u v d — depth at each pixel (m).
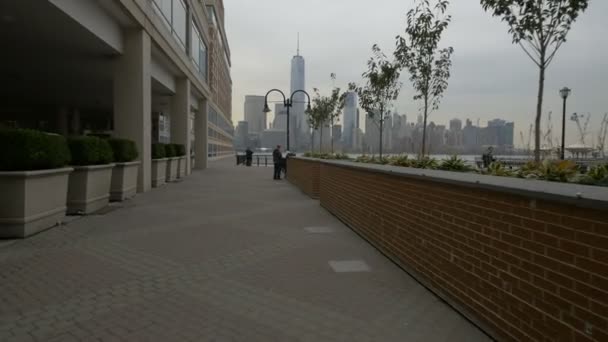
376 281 4.81
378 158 9.80
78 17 10.22
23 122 36.19
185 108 22.75
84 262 5.43
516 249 3.11
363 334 3.43
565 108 15.19
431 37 8.49
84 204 9.15
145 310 3.88
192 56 24.62
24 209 6.69
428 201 4.61
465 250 3.82
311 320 3.70
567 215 2.62
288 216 9.38
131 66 13.38
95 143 9.38
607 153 9.73
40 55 14.23
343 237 7.18
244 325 3.58
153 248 6.23
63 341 3.24
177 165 20.61
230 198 12.70
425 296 4.34
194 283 4.66
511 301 3.16
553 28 5.19
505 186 3.16
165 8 17.05
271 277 4.91
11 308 3.88
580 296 2.50
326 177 10.55
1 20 10.12
